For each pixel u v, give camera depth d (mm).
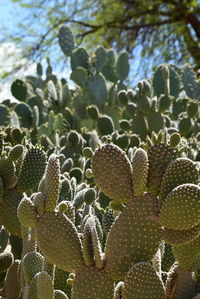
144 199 1833
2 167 2533
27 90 6715
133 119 5246
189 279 1980
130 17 14977
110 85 6676
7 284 2521
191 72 6152
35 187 2576
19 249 2766
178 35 14977
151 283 1751
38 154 2588
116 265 1807
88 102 6195
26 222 1900
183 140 3654
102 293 1799
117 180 1849
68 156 4414
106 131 5004
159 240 1825
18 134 3381
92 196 2625
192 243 1952
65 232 1857
